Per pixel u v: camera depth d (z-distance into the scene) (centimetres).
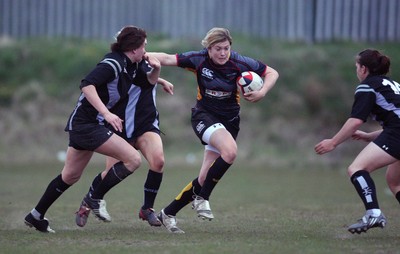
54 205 4009
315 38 8650
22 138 7288
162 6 8581
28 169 6231
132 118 2902
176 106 7694
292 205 4081
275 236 2767
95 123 2784
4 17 8619
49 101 7775
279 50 8469
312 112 7800
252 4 8594
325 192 4862
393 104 2634
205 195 2792
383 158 2623
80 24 8656
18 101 7788
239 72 2864
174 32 8594
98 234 2827
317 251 2362
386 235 2828
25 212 3697
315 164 6912
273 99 7894
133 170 2795
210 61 2847
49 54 8381
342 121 7681
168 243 2567
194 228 3064
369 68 2697
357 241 2609
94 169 6347
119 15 8612
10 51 8406
